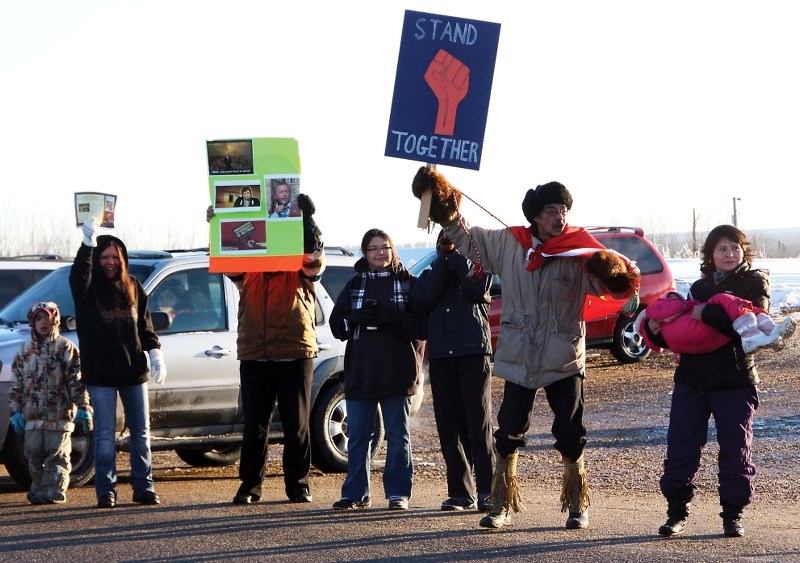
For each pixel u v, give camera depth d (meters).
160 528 11.67
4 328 15.68
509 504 11.41
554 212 10.99
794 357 30.12
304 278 13.70
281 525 11.75
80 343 13.34
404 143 11.42
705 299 11.04
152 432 15.54
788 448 17.42
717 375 10.89
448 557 9.94
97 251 13.40
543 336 11.09
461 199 11.27
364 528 11.51
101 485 13.27
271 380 13.75
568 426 11.31
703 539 10.79
